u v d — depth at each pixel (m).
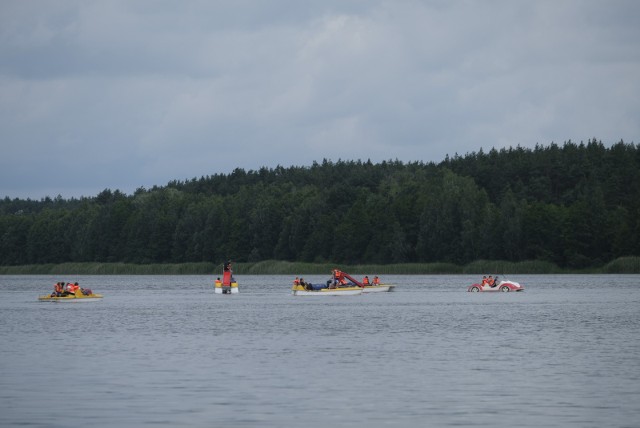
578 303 172.00
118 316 145.50
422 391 69.38
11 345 100.75
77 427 58.22
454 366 81.88
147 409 63.38
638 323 124.88
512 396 67.25
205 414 61.69
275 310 158.62
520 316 138.75
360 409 63.03
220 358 88.06
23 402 65.88
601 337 105.75
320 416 60.97
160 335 111.56
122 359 87.75
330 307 166.12
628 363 83.25
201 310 160.12
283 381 74.00
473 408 63.22
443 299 191.88
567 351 92.25
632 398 66.31
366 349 94.81
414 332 113.38
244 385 72.25
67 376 77.12
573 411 62.19
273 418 60.47
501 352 91.69
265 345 99.25
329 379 74.94
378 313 148.00
